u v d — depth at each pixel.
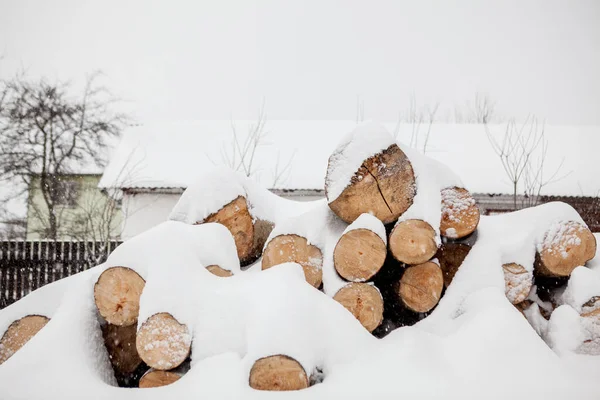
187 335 2.92
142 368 3.42
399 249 3.52
